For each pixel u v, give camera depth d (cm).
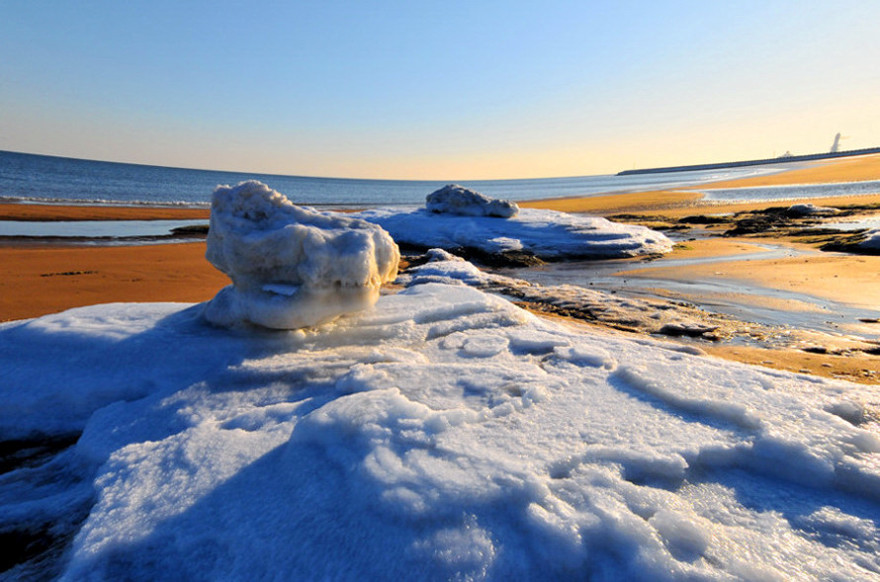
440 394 106
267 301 134
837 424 89
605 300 242
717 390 104
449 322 157
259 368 122
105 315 148
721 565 61
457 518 68
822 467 78
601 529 66
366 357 130
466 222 518
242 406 110
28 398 113
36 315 185
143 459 89
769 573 59
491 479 74
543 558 63
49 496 89
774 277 290
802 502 75
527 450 82
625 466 80
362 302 145
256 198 141
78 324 138
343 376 120
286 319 134
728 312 220
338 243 139
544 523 67
